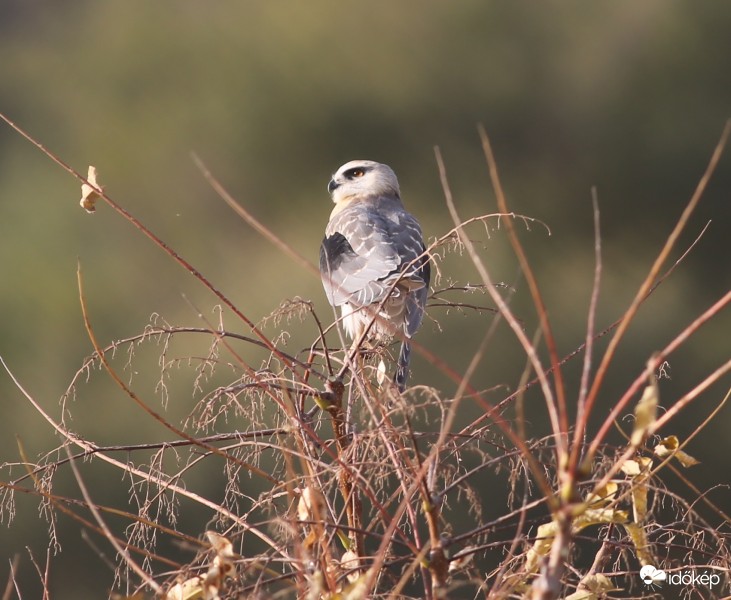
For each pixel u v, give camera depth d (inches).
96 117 955.3
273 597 132.0
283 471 163.2
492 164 108.7
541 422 609.3
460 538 135.7
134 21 981.8
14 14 1055.0
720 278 874.8
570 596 148.5
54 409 631.2
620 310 792.3
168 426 148.6
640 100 901.2
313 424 168.7
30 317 779.4
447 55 921.5
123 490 521.3
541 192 912.3
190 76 956.0
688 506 147.4
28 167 941.2
